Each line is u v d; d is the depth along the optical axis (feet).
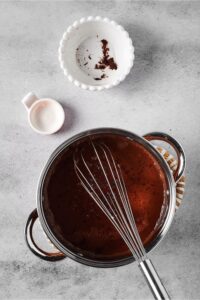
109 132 1.53
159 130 1.96
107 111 1.96
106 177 1.54
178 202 1.78
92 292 1.96
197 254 1.97
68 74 1.86
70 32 1.86
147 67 1.96
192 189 1.96
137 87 1.96
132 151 1.58
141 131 1.96
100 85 1.93
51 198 1.56
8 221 1.94
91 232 1.59
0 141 1.95
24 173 1.95
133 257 1.54
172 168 1.78
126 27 1.96
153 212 1.59
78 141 1.54
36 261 1.96
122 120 1.96
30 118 1.90
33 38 1.95
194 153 1.96
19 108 1.95
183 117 1.97
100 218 1.59
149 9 1.96
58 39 1.95
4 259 1.95
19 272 1.96
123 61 1.92
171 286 1.98
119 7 1.96
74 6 1.95
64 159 1.57
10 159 1.95
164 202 1.58
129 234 1.59
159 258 1.97
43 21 1.95
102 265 1.53
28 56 1.95
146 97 1.96
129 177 1.59
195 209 1.96
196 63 1.97
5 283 1.96
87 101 1.96
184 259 1.97
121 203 1.60
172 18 1.96
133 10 1.96
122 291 1.97
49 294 1.96
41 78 1.95
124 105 1.96
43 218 1.50
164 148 1.95
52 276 1.97
